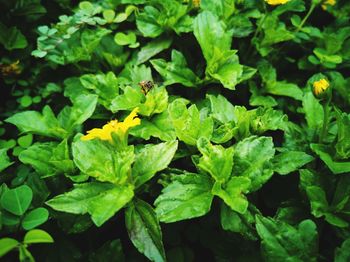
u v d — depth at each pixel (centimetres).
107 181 20
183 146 23
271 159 21
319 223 21
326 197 21
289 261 18
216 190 19
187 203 19
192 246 24
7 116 30
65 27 30
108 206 18
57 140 25
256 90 27
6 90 31
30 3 32
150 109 23
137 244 19
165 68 27
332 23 32
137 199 20
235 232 21
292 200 22
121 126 19
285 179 24
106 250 21
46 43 29
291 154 21
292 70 32
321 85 21
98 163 20
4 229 19
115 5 32
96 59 30
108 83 26
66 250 21
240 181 19
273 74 28
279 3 26
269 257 18
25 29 33
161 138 22
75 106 24
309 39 31
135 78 26
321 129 23
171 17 28
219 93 27
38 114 24
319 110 25
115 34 32
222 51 26
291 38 29
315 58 30
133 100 24
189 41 30
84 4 30
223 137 22
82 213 19
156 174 22
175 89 29
